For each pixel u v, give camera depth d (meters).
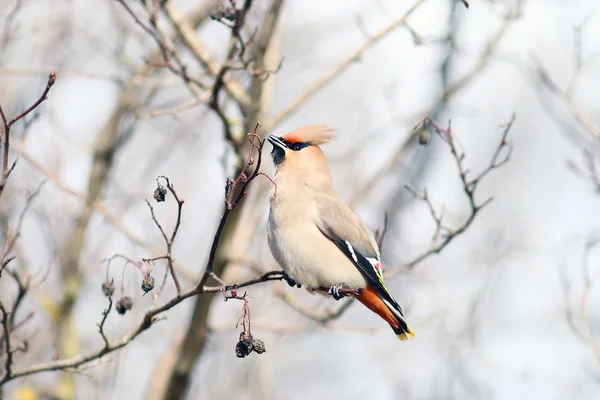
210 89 10.27
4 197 11.84
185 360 11.80
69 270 13.09
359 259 9.51
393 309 9.46
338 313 12.03
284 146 10.19
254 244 13.95
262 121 10.86
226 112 10.75
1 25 13.33
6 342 8.47
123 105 13.92
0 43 12.47
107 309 8.36
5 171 7.05
